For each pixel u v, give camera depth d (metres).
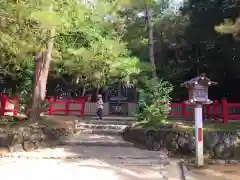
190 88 7.68
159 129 9.99
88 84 21.78
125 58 12.08
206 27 17.97
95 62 12.11
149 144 9.89
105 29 13.05
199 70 19.69
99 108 16.08
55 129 10.80
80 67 12.92
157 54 22.09
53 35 10.24
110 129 13.00
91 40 12.43
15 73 16.14
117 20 13.80
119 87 24.08
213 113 12.70
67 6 9.23
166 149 9.42
